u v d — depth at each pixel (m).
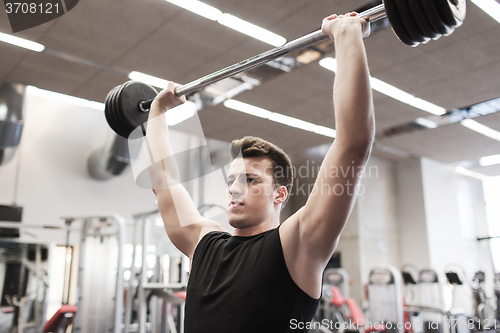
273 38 3.91
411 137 7.10
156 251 3.19
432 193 8.66
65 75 4.55
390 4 0.84
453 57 4.32
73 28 3.67
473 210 8.97
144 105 1.28
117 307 3.01
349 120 0.74
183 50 4.10
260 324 0.77
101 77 4.62
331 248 0.77
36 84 4.66
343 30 0.82
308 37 0.92
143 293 3.22
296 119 6.11
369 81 0.77
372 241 8.16
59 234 3.99
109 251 3.39
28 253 4.07
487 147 7.65
